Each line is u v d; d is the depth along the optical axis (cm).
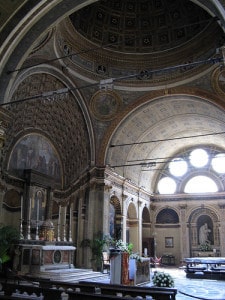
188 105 2414
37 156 2325
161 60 2319
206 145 3372
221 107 2156
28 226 1903
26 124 2184
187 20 2162
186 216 3353
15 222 2094
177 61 2273
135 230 3016
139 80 2352
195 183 3409
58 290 865
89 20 2178
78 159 2536
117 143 2520
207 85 2186
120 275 1509
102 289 960
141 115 2480
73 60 2148
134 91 2383
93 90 2325
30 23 1388
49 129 2416
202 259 2294
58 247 1819
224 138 2966
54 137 2497
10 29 1390
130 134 2609
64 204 2566
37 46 1794
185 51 2217
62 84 2142
